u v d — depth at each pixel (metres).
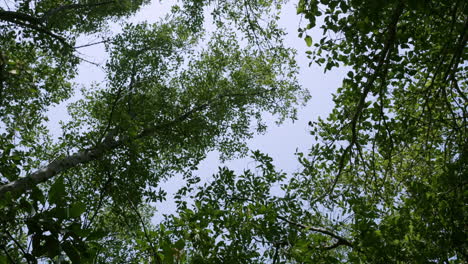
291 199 6.52
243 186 6.59
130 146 8.69
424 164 6.74
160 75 12.80
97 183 8.89
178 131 10.68
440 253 4.58
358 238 5.09
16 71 5.58
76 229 1.77
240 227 5.24
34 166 9.95
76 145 9.34
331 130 6.91
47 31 7.78
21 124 9.99
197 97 12.09
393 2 3.69
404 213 5.06
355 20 4.73
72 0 10.63
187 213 5.00
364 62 5.38
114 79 11.91
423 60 5.93
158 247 4.44
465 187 4.78
